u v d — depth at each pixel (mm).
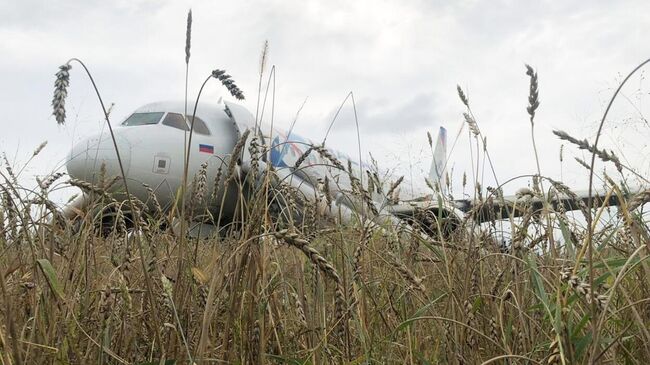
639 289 2783
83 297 2705
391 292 3393
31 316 2447
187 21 2828
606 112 1729
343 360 2539
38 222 2822
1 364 1862
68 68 2150
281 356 2447
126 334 2617
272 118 3605
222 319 2725
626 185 3340
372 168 5469
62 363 2230
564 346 1798
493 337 2602
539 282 2100
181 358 2287
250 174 2992
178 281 2664
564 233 2385
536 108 2660
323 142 4199
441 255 3250
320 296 2775
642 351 2461
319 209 3461
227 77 2713
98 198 3336
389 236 3650
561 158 3635
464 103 3664
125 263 2500
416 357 2799
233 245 2801
